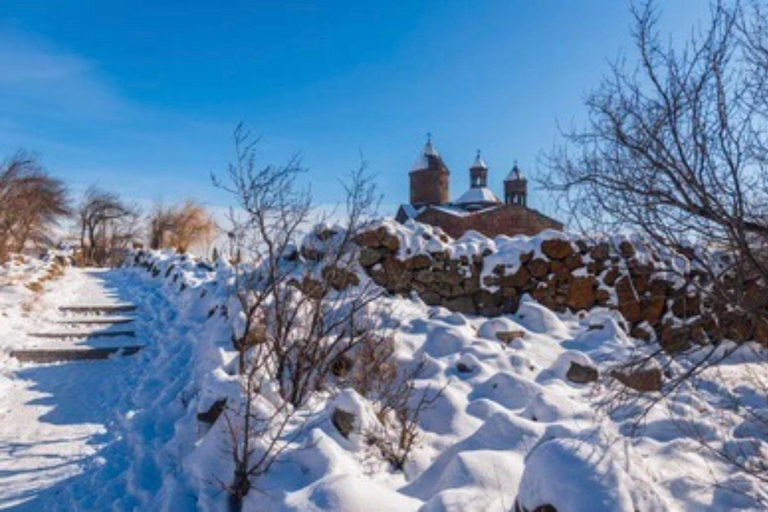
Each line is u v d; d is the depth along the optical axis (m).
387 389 4.32
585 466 2.44
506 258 8.09
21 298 9.54
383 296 7.24
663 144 2.72
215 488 3.26
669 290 7.64
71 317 9.22
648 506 2.39
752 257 2.70
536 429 3.38
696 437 3.84
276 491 3.04
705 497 2.99
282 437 3.63
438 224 36.91
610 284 7.84
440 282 7.92
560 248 8.02
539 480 2.47
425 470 3.36
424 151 47.03
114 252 39.06
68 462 4.32
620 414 4.27
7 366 6.78
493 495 2.77
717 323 3.42
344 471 3.16
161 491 3.54
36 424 5.12
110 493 3.73
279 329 4.56
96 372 6.79
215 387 4.06
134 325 8.81
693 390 4.86
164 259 15.01
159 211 36.09
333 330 5.38
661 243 3.03
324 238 6.89
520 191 46.53
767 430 4.12
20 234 22.73
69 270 17.73
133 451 4.39
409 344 6.00
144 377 6.38
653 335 7.47
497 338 6.72
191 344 6.75
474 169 49.41
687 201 2.76
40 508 3.61
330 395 4.30
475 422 4.28
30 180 22.95
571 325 7.50
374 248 7.71
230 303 6.12
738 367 5.61
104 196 38.97
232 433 3.22
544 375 5.65
